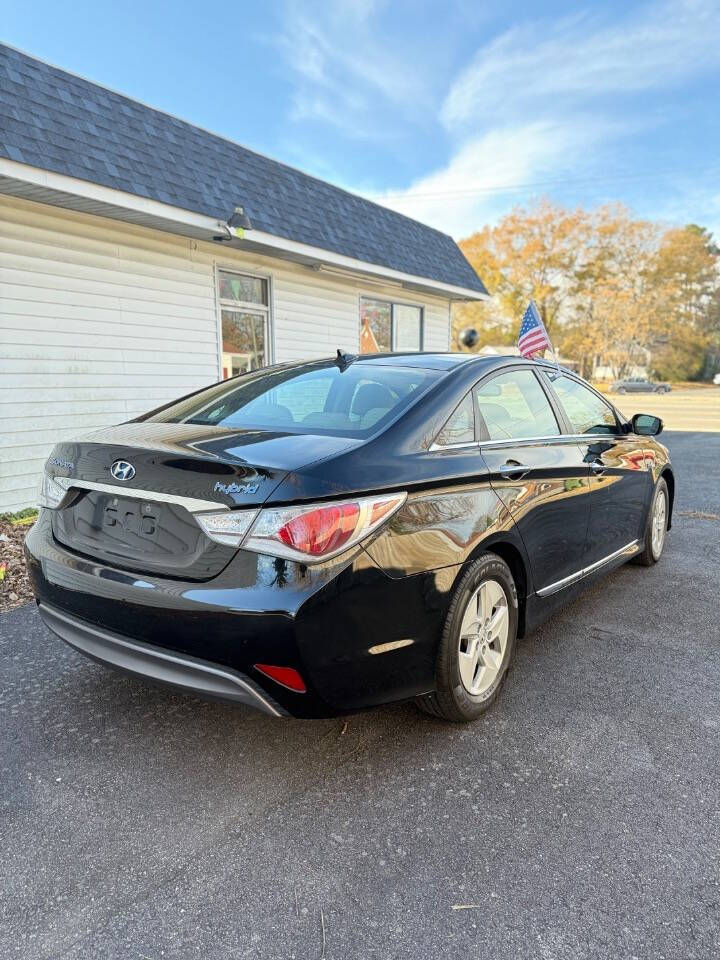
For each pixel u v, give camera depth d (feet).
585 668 10.18
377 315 37.09
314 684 6.55
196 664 6.70
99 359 22.61
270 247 26.40
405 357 10.48
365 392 8.93
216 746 8.02
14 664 10.08
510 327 181.47
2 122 17.52
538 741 8.16
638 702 9.12
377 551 6.85
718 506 22.68
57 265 21.03
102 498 7.64
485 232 179.11
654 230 183.62
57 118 19.34
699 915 5.49
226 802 6.98
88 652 7.71
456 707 8.16
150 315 24.16
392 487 7.15
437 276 36.76
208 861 6.13
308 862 6.12
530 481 9.40
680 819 6.72
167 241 24.45
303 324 31.50
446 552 7.60
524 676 9.89
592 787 7.25
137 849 6.27
